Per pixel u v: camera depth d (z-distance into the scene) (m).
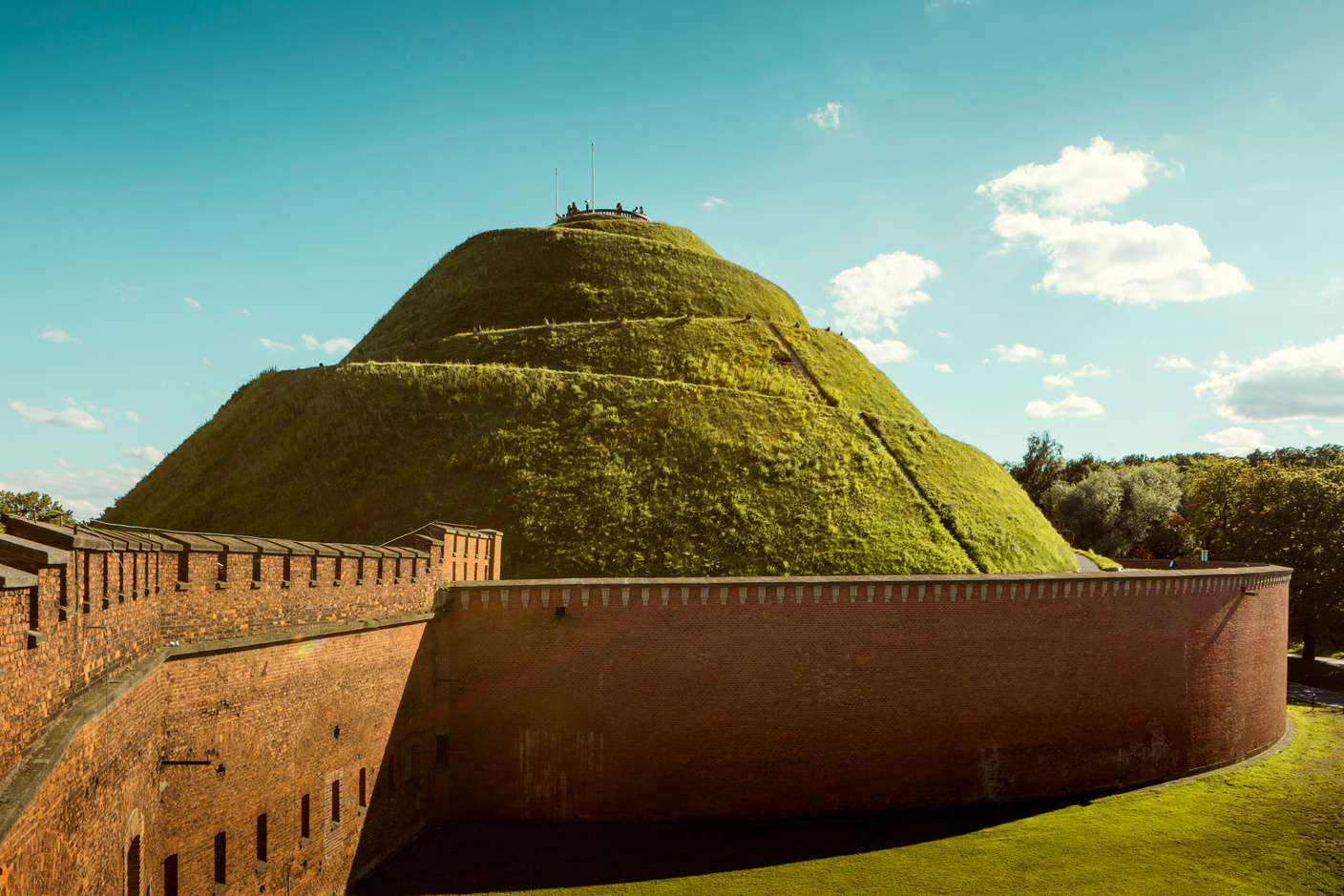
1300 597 64.19
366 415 52.94
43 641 9.14
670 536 41.62
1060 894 23.03
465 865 24.25
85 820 10.28
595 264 72.38
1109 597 32.41
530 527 42.50
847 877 23.88
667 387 52.88
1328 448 117.31
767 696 28.62
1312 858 25.77
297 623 19.39
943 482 48.34
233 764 16.81
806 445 48.75
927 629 29.73
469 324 68.25
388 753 24.25
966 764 29.86
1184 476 104.06
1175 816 29.38
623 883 23.23
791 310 74.94
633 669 28.20
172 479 57.28
